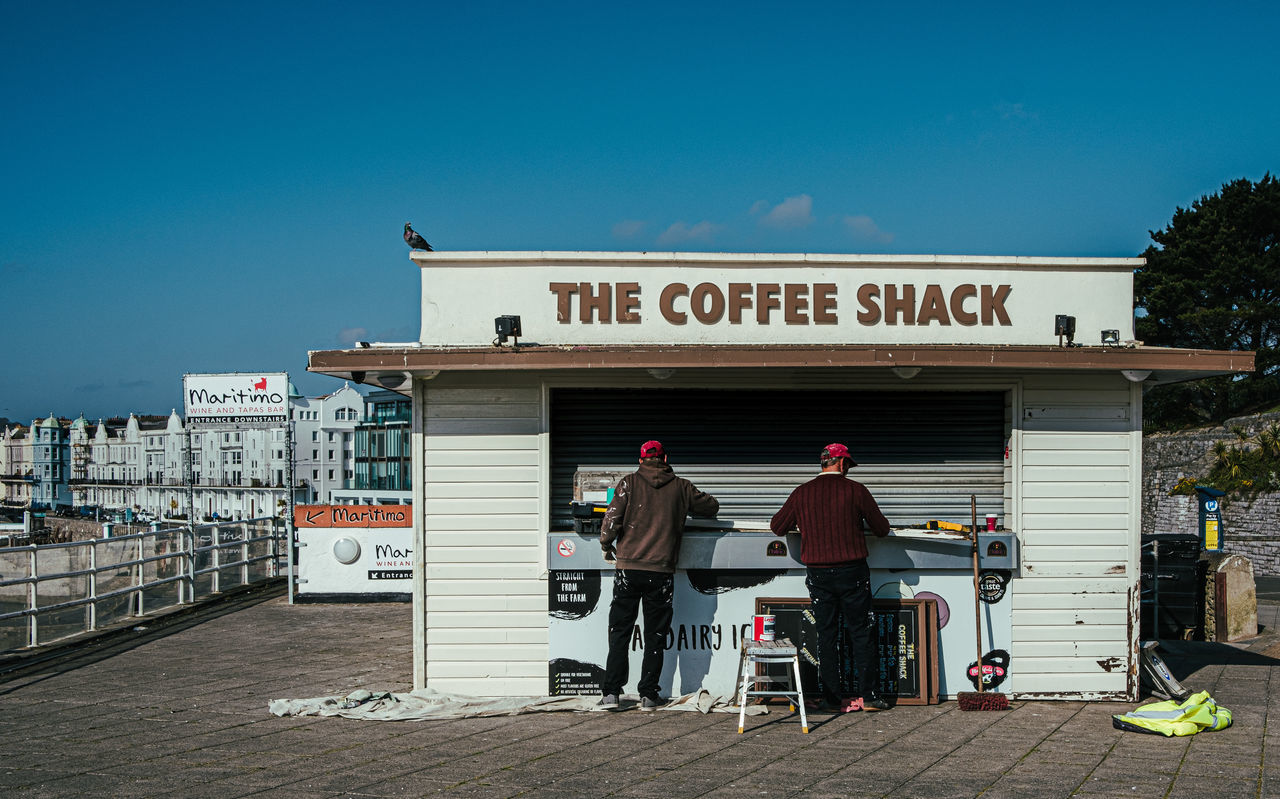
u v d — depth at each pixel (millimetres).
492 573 7293
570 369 7152
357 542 13164
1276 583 18672
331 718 6648
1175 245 45406
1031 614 7277
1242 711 6848
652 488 6809
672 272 7512
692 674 7164
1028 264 7570
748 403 7520
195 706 7051
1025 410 7387
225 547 13938
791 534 7137
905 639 7090
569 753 5648
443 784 4984
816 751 5680
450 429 7348
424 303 7441
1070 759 5488
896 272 7555
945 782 5008
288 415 26000
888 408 7543
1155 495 34938
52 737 6090
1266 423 32281
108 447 148375
